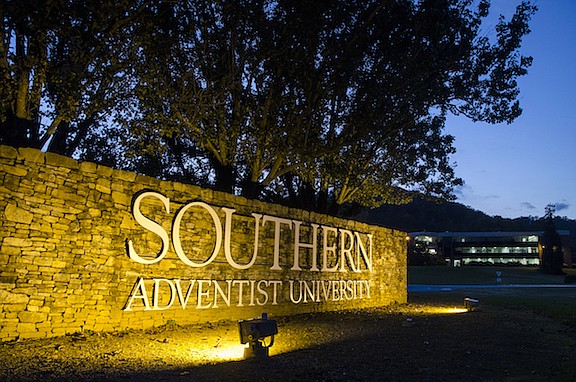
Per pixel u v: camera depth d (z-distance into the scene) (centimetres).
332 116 1755
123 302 1020
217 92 1383
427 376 665
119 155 1603
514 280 5100
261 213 1421
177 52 1328
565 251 7269
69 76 1038
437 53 1634
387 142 2016
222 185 1623
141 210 1070
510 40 1703
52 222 912
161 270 1104
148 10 1162
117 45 1112
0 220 840
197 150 1912
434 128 2120
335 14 1417
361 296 1905
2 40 988
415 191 2223
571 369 722
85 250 959
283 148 1524
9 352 735
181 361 731
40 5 959
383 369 702
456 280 4962
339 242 1795
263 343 841
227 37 1354
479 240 7519
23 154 881
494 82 1750
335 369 689
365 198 2241
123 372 638
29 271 870
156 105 1290
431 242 7631
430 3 1589
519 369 736
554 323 1405
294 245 1543
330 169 1752
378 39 1597
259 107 1497
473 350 897
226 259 1274
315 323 1301
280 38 1384
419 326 1258
